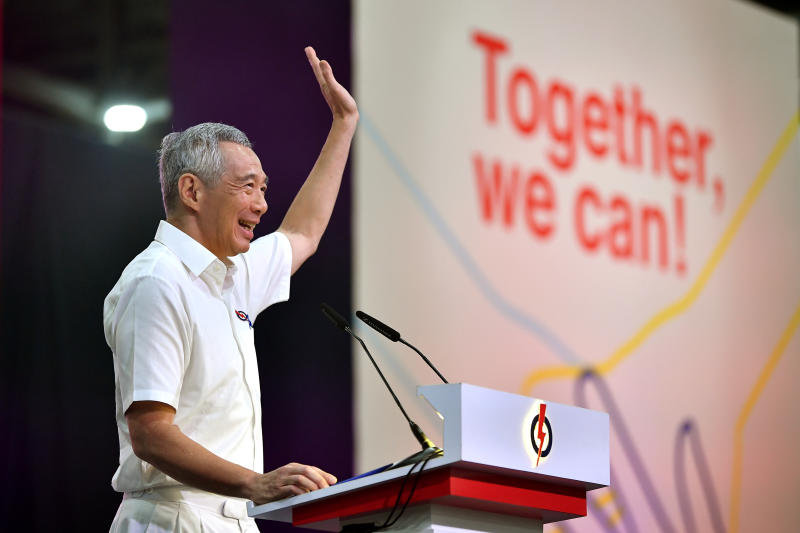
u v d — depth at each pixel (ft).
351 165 47.16
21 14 47.88
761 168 61.87
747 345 59.16
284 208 44.86
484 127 51.62
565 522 50.52
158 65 49.01
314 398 44.78
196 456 23.25
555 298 52.60
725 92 61.11
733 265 59.62
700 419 56.34
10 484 40.24
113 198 43.75
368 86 48.08
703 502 55.47
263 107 44.96
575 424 22.65
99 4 48.85
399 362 46.98
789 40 64.69
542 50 54.29
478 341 49.65
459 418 20.54
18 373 41.01
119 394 26.08
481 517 22.59
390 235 47.85
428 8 50.55
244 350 27.07
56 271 42.22
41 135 42.70
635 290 55.42
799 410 60.59
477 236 50.52
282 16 45.96
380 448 45.75
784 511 58.65
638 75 57.72
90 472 41.78
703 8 60.95
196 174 27.32
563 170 53.98
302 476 22.08
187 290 26.00
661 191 57.41
